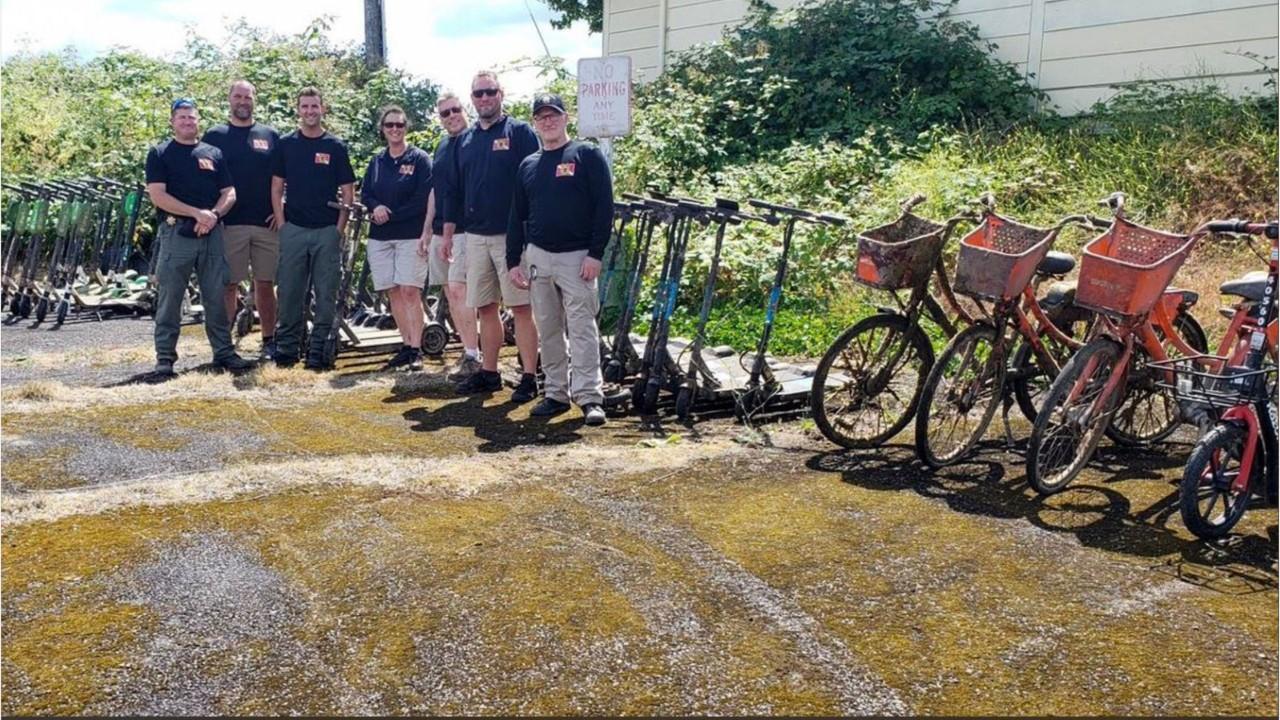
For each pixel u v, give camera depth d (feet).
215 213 23.12
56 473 16.07
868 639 10.61
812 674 9.93
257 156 24.62
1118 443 17.47
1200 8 33.91
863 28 39.42
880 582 11.94
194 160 22.94
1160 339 16.75
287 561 12.55
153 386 21.91
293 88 47.60
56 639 10.61
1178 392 14.48
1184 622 10.98
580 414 19.74
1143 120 32.53
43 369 23.98
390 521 13.85
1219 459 13.50
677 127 37.65
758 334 25.27
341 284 26.66
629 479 15.67
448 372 23.39
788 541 13.16
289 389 21.93
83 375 23.29
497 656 10.25
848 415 18.13
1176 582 12.01
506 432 18.54
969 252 15.85
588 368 19.08
